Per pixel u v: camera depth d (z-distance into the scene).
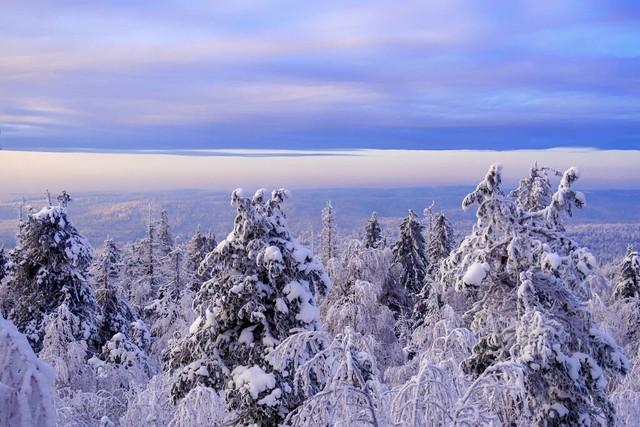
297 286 11.90
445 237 42.69
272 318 12.04
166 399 13.19
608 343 12.48
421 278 39.03
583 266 13.06
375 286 28.66
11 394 3.83
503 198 13.05
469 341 12.73
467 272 12.59
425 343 16.62
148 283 50.38
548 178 15.20
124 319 28.48
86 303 23.28
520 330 11.80
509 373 10.41
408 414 8.59
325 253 50.88
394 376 15.79
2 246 23.41
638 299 25.75
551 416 11.39
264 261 11.55
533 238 13.06
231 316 12.11
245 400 11.29
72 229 23.03
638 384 15.08
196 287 41.75
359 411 8.32
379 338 27.75
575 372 11.44
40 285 22.20
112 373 19.17
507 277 13.17
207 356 12.22
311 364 8.95
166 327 33.19
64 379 18.98
